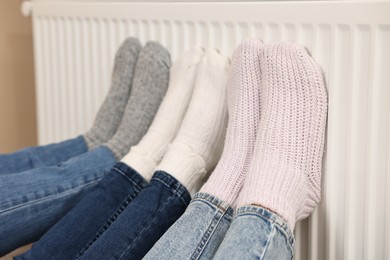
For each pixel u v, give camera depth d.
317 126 1.04
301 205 1.01
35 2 1.59
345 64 1.00
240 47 1.12
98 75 1.48
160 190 1.04
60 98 1.58
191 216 0.96
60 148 1.32
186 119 1.18
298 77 1.04
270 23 1.10
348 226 1.02
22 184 1.12
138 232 1.00
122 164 1.13
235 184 1.05
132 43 1.35
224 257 0.83
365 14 0.95
